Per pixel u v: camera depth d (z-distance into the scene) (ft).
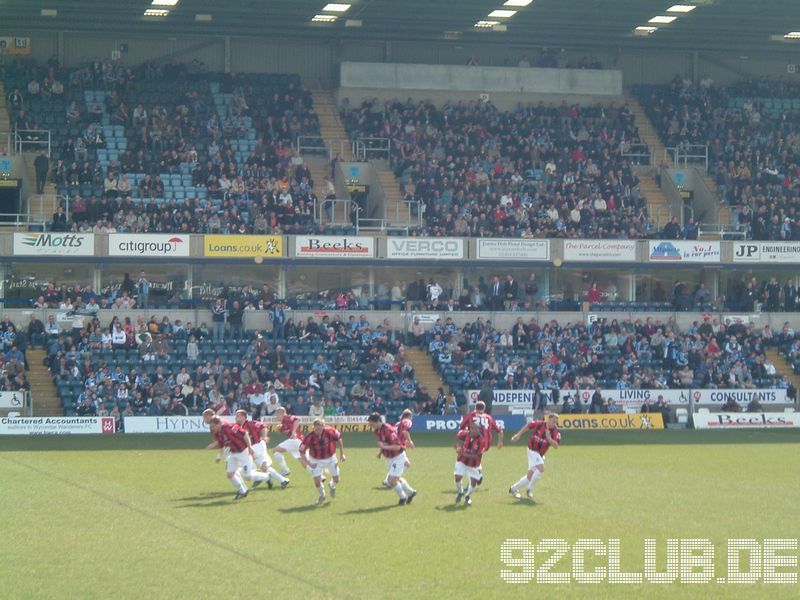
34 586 69.31
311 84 285.43
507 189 254.47
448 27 274.36
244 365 202.49
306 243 227.61
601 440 178.91
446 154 262.47
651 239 241.14
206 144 255.29
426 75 279.49
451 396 209.26
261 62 285.43
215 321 216.95
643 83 302.86
